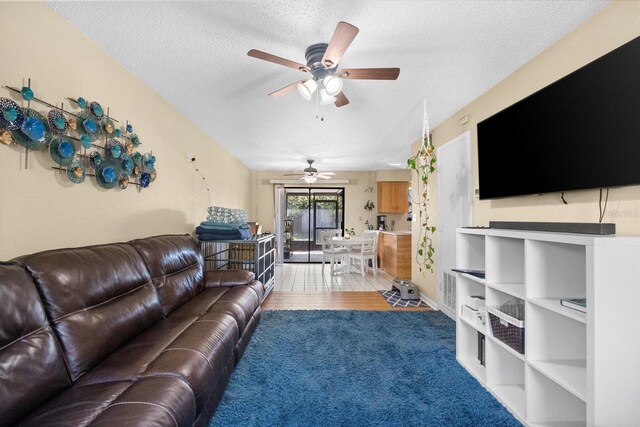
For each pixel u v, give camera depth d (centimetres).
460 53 210
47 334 120
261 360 230
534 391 161
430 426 158
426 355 241
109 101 213
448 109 320
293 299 421
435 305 377
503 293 198
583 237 132
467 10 166
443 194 357
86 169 193
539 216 213
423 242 389
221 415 165
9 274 115
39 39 158
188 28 183
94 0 158
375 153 537
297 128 388
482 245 241
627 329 126
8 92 142
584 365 157
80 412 102
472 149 296
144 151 259
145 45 201
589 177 163
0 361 100
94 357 134
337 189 775
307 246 785
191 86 264
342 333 288
